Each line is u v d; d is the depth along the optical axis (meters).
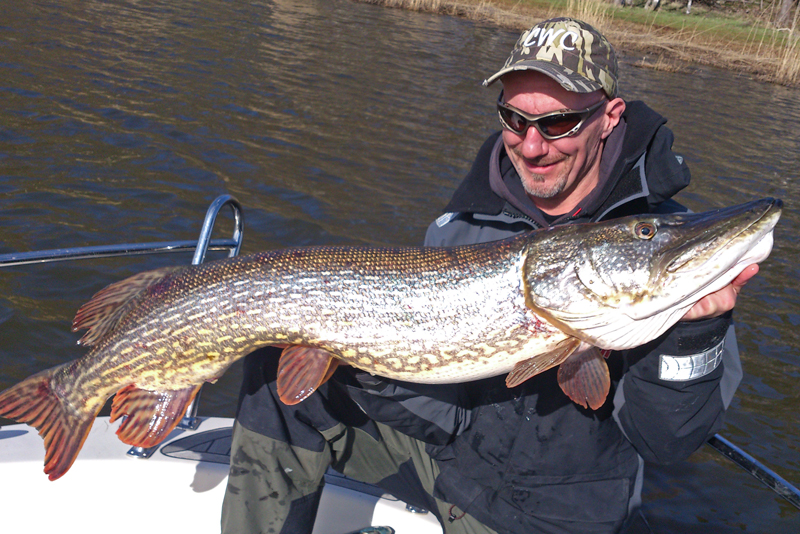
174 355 1.12
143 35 6.20
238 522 1.15
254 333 1.11
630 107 1.22
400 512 1.25
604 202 1.21
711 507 1.73
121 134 3.68
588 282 1.08
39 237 2.51
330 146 3.95
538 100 1.15
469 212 1.29
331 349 1.11
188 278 1.12
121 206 2.86
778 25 11.84
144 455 1.25
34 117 3.72
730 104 6.53
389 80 5.73
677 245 1.05
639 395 1.09
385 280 1.10
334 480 1.30
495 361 1.11
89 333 1.17
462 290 1.09
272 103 4.66
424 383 1.15
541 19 10.22
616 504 1.14
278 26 7.66
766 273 2.99
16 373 1.86
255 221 2.91
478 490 1.19
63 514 1.21
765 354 2.36
